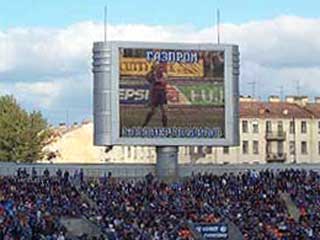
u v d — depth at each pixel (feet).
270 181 455.63
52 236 364.99
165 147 429.79
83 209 403.95
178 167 450.71
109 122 407.44
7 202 400.26
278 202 436.35
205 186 440.45
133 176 450.30
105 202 415.85
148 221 397.19
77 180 437.58
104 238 370.73
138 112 409.28
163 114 410.93
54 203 406.82
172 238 384.68
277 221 414.00
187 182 440.45
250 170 467.52
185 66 412.77
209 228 400.88
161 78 410.52
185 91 412.77
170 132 411.13
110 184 434.30
